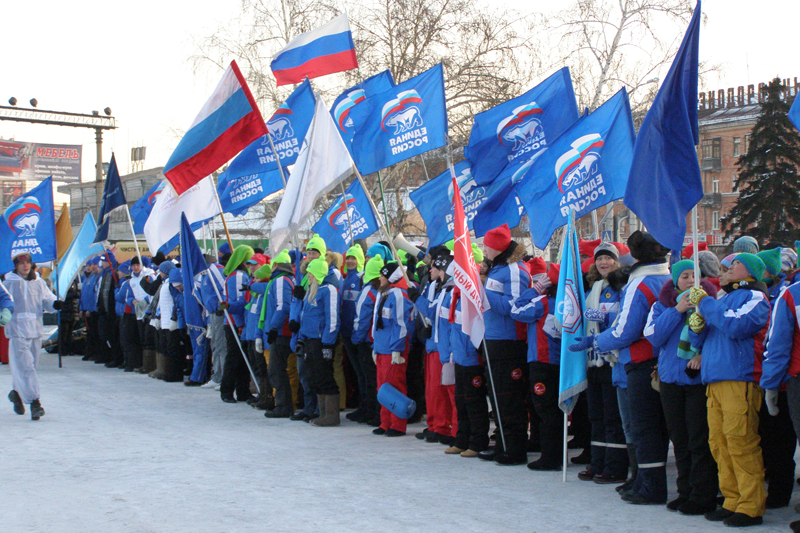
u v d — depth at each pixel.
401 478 6.08
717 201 47.16
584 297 6.02
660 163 5.17
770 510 5.20
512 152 9.91
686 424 5.11
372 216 12.69
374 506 5.21
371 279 8.45
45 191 13.23
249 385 10.90
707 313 4.77
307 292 8.81
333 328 8.62
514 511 5.10
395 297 7.98
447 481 5.97
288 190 9.02
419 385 9.14
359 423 8.96
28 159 67.75
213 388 12.02
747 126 46.16
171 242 13.29
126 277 14.56
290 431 8.35
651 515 5.02
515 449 6.60
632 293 5.32
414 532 4.63
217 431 8.28
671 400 5.14
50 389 11.70
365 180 25.61
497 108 10.02
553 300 6.30
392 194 26.41
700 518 4.96
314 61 11.66
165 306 12.80
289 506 5.22
